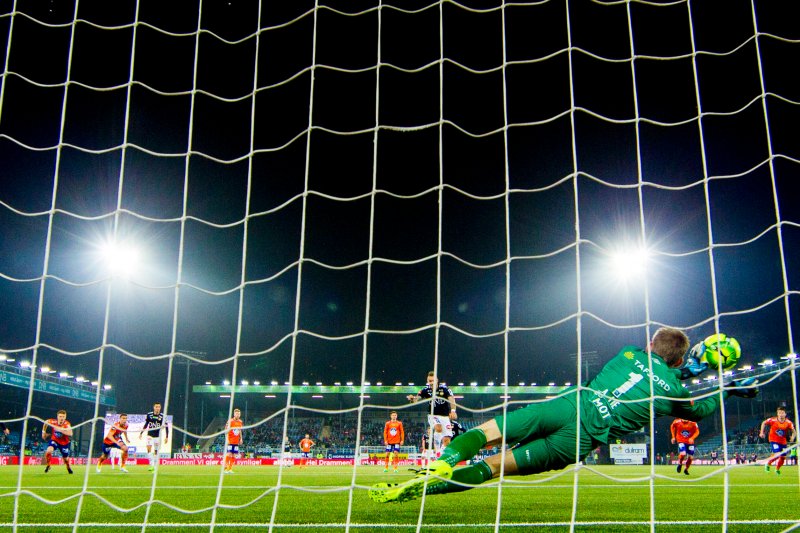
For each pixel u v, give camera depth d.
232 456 18.39
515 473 4.74
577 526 5.02
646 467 25.64
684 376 4.84
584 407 4.68
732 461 33.34
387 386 42.50
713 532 4.80
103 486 10.48
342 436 44.84
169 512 5.92
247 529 4.86
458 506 6.29
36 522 5.26
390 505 6.41
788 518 5.56
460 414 44.53
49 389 35.19
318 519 5.38
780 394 38.28
